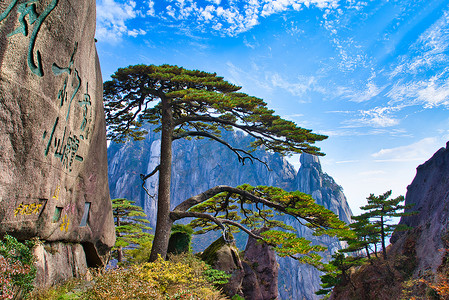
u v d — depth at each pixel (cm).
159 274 1002
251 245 2389
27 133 618
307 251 1452
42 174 715
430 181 4441
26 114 604
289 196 1716
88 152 1099
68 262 991
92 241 1221
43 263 788
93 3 948
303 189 16112
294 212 1719
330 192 15688
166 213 1825
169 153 1923
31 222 718
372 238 3722
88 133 1073
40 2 594
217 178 19112
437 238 3244
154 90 1978
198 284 1206
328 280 3675
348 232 1589
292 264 12294
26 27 570
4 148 568
